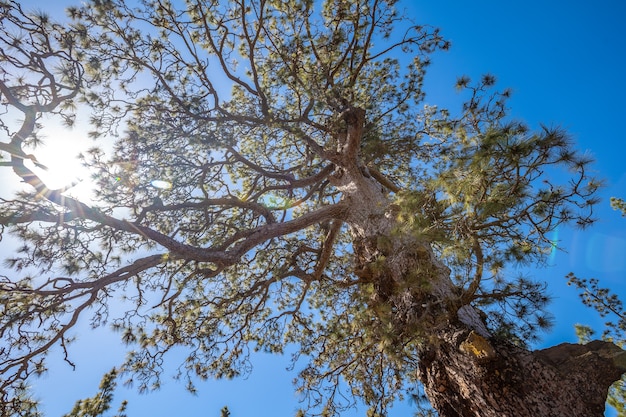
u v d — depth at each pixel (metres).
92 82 6.23
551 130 3.26
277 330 8.12
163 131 7.27
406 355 4.30
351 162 7.26
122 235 5.84
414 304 4.44
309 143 7.67
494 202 3.24
